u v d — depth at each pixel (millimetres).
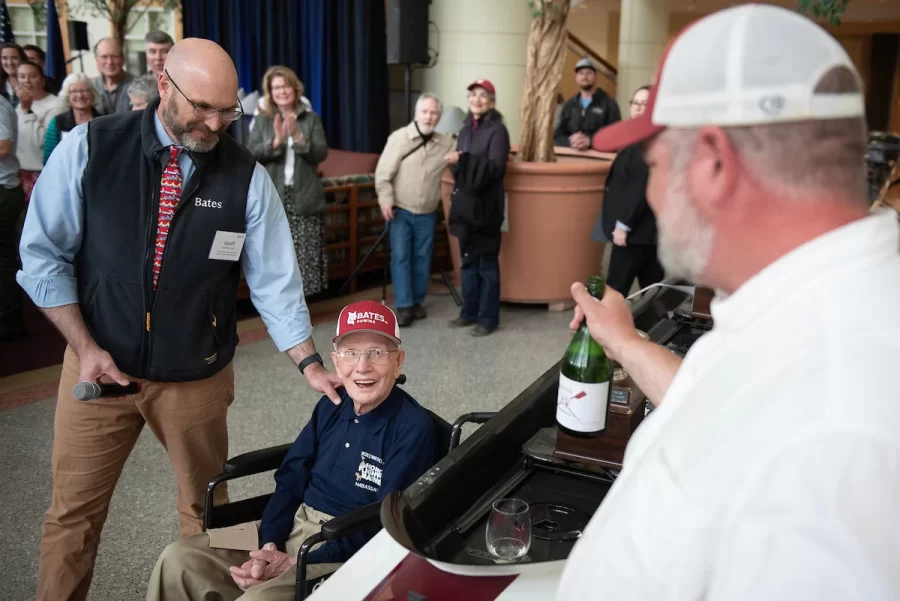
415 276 5367
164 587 1999
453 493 1445
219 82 1952
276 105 5070
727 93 730
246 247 2242
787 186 725
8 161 4473
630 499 788
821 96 707
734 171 739
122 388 2086
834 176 722
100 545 2795
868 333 674
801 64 711
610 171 4695
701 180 761
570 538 1387
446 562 1272
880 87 18016
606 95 7387
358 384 1960
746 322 751
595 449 1598
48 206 2037
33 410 3867
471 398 4129
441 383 4320
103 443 2195
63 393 2195
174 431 2246
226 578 1985
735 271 777
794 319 715
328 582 1286
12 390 4098
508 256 5570
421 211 5215
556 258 5523
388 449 1986
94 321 2123
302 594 1734
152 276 2094
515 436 1669
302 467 2086
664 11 10055
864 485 623
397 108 10617
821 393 661
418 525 1336
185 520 2361
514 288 5645
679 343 2225
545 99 5727
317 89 9492
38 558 2703
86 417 2170
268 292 2273
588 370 1511
